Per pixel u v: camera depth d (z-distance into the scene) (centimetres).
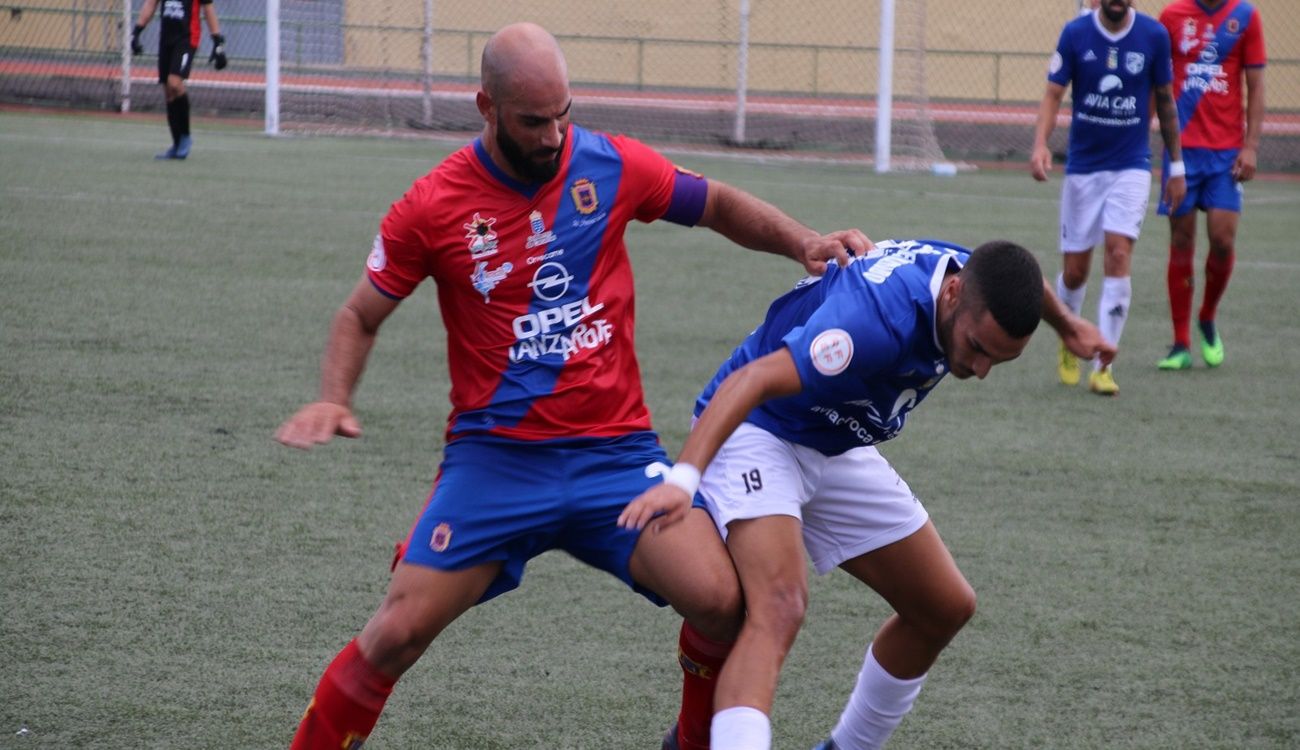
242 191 4825
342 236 3956
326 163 5881
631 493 1080
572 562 1642
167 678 1260
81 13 9531
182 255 3519
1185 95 2809
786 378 1000
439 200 1048
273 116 7225
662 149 7512
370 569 1555
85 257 3406
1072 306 2825
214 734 1159
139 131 6919
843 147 7869
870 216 4903
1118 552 1723
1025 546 1734
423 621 1037
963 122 9412
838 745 1176
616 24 10044
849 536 1147
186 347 2559
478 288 1060
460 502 1057
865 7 9844
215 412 2150
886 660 1152
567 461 1079
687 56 10038
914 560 1138
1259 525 1847
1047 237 4584
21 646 1305
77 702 1202
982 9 10112
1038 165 2752
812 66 9931
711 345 2828
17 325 2652
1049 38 10062
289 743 1150
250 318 2836
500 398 1074
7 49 9862
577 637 1412
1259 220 5438
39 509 1680
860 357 1010
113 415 2100
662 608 1498
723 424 977
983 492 1961
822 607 1527
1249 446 2255
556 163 1051
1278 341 3189
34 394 2184
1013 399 2556
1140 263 4400
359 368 1067
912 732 1230
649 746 1181
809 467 1120
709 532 1080
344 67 8862
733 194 1151
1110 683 1338
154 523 1661
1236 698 1308
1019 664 1380
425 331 2873
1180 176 2741
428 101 7981
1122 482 2030
